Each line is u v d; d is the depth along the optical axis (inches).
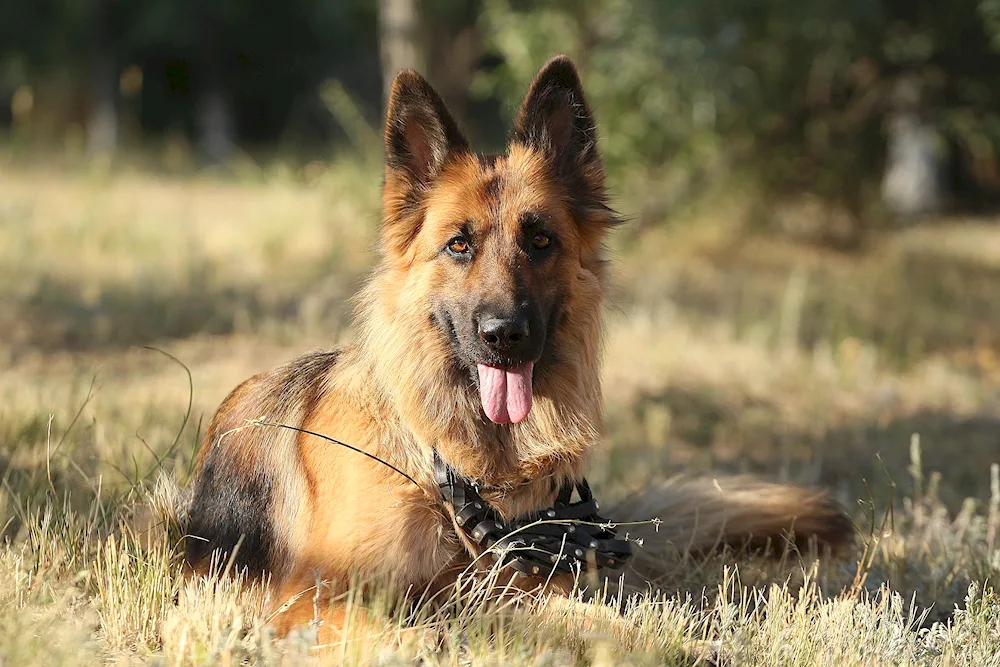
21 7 1304.1
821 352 472.4
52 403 296.4
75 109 1411.2
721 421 376.2
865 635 180.1
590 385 202.8
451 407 190.5
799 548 232.2
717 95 645.9
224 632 163.0
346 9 1322.6
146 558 193.0
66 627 155.2
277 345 434.3
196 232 643.5
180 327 451.5
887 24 753.6
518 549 184.2
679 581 217.2
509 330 181.9
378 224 212.5
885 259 788.0
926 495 288.2
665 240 762.8
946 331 556.4
